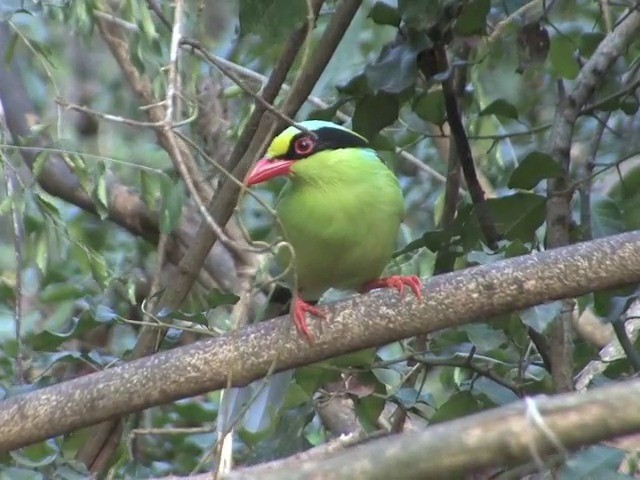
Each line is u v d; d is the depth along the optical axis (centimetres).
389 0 835
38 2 836
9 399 658
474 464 375
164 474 908
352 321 650
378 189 813
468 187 860
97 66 1151
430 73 856
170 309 810
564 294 639
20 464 721
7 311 1029
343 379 793
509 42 963
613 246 635
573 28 990
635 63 913
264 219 1075
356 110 849
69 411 648
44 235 761
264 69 1122
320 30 1085
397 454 379
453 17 835
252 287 764
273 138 809
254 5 685
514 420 375
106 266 830
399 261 970
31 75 1056
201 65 978
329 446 763
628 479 526
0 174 874
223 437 615
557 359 764
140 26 777
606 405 372
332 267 833
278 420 838
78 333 754
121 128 1130
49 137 930
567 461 534
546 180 870
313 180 806
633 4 885
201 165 983
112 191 970
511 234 808
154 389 647
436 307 645
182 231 990
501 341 745
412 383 853
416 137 1102
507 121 1056
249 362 649
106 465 829
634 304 891
